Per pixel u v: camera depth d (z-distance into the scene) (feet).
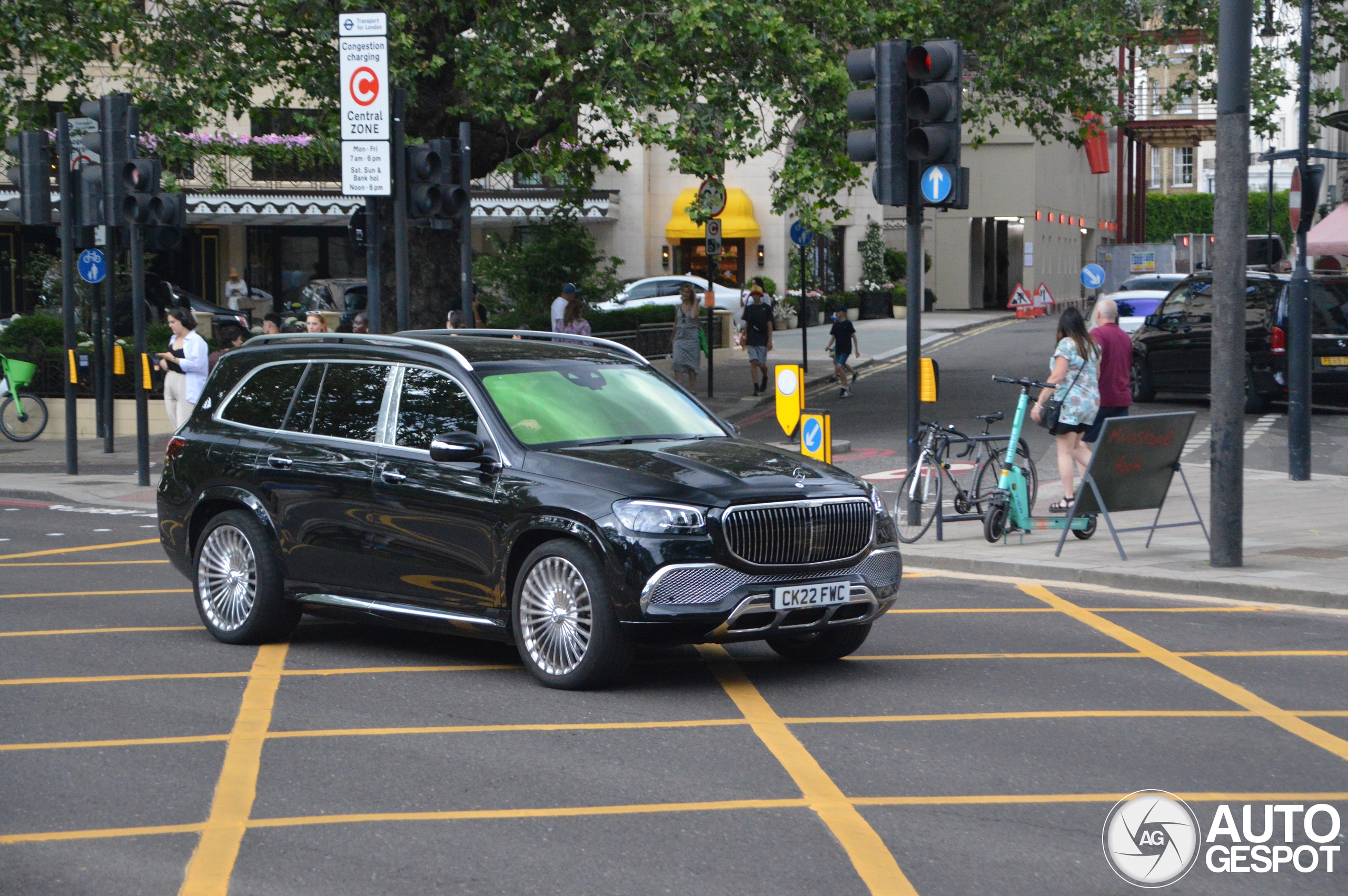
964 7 122.62
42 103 116.57
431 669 43.11
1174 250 288.10
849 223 281.54
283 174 197.98
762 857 26.78
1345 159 81.97
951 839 27.86
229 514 47.03
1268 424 111.14
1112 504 60.08
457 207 84.33
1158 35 128.36
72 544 70.90
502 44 103.76
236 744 34.76
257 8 109.29
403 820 28.99
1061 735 35.63
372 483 43.45
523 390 43.45
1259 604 53.06
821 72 101.65
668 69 101.86
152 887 25.36
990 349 194.59
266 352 48.80
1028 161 302.66
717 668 43.52
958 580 58.90
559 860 26.63
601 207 232.12
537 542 40.78
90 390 122.11
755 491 38.93
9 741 35.14
